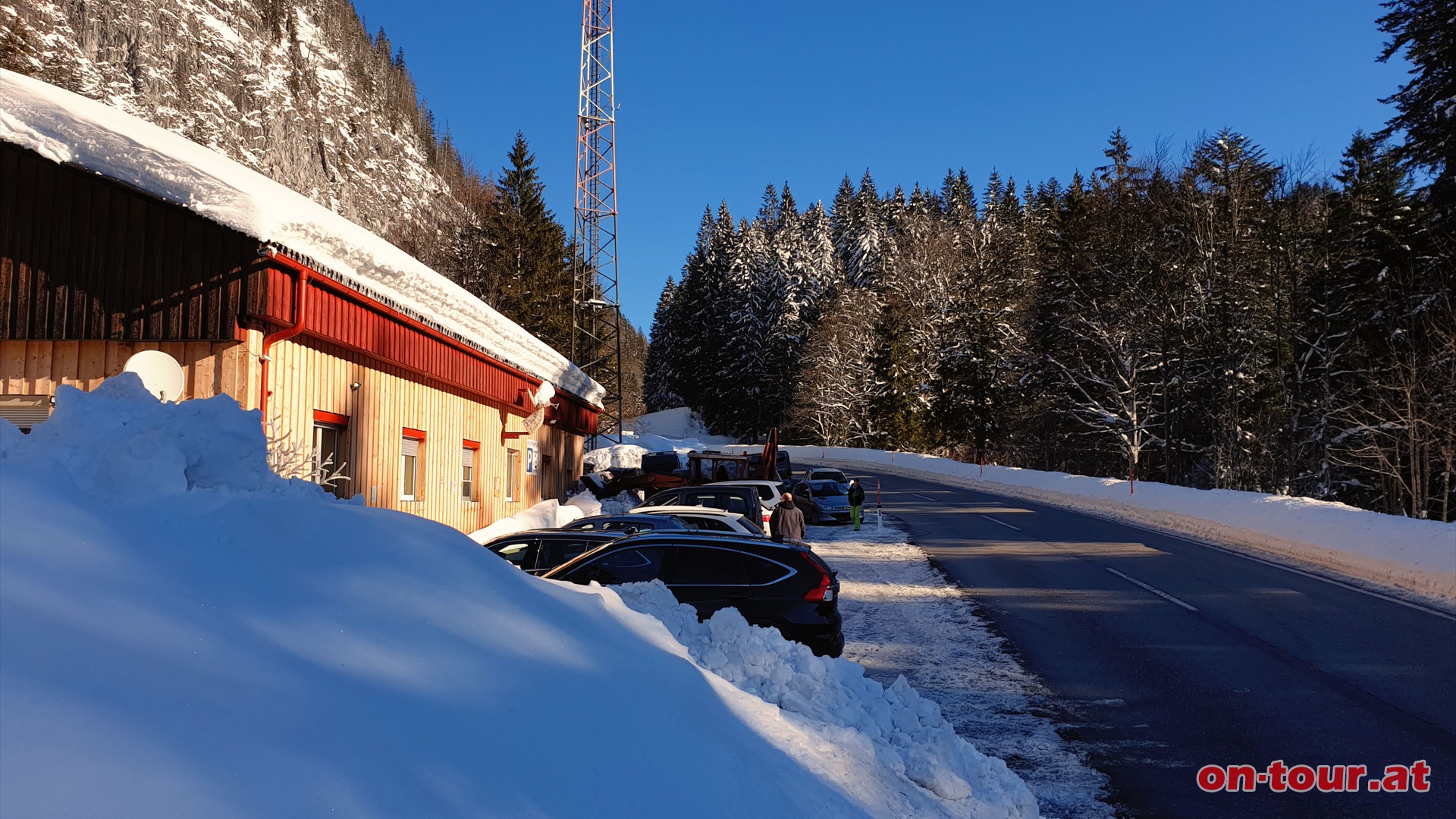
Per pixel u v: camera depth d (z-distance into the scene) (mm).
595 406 30594
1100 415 48562
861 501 23922
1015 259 75312
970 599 13234
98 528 2932
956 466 52156
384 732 2557
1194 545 19578
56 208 10930
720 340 102438
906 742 5141
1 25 79938
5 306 10797
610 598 5348
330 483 12078
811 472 29797
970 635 10758
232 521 3445
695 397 109625
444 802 2381
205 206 10281
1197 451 45875
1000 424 68562
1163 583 14438
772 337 94250
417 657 3117
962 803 4703
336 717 2504
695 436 102125
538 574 9539
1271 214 42656
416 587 3645
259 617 2904
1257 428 42062
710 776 3514
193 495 3516
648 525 12008
